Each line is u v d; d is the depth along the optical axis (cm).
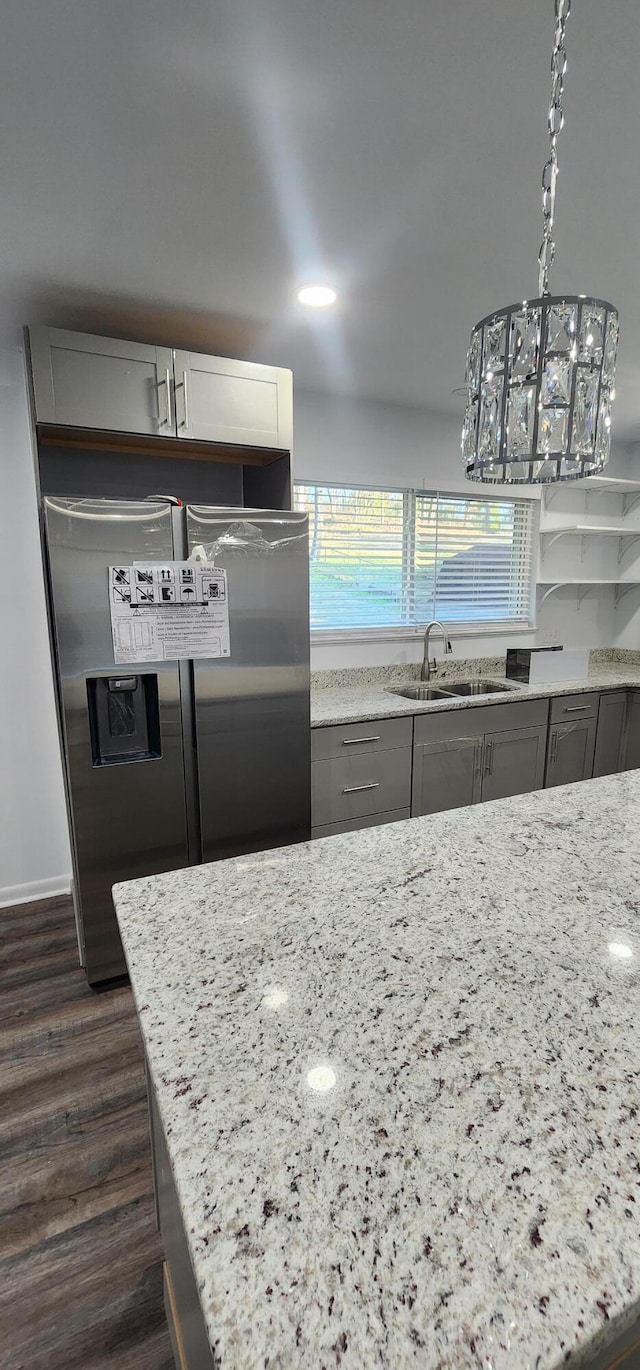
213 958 86
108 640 198
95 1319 119
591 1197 52
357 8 97
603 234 164
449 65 108
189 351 237
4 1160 151
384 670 342
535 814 142
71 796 202
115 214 152
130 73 109
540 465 122
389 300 201
